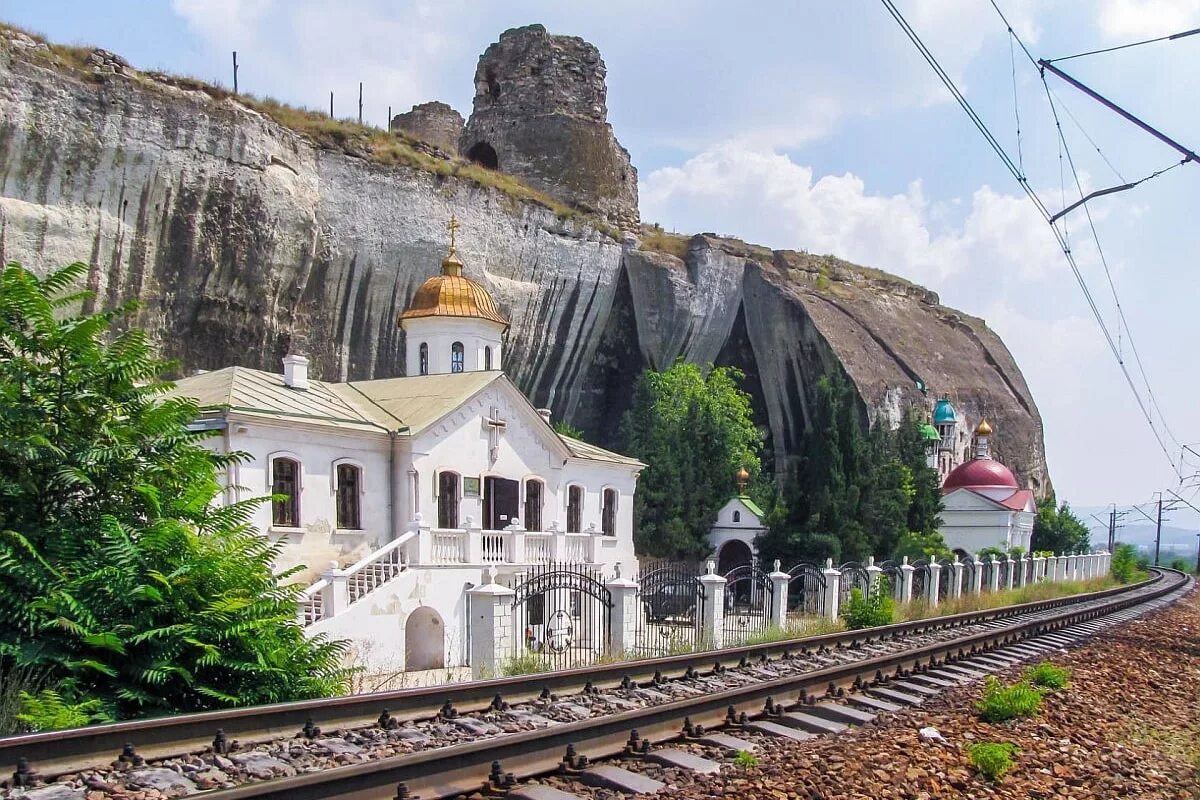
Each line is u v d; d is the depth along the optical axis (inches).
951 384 2591.0
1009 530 1966.0
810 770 314.8
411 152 1764.3
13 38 1253.7
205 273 1433.3
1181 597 1572.3
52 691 339.9
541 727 359.6
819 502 1598.2
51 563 385.1
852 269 2819.9
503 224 1900.8
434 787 263.4
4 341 421.7
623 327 2258.9
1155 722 494.3
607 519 1304.1
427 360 1315.2
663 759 314.2
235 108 1451.8
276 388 941.2
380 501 952.9
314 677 433.7
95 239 1317.7
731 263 2314.2
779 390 2345.0
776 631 795.4
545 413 1306.6
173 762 281.7
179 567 394.3
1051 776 350.6
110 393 435.8
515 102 2299.5
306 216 1565.0
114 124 1325.0
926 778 322.7
